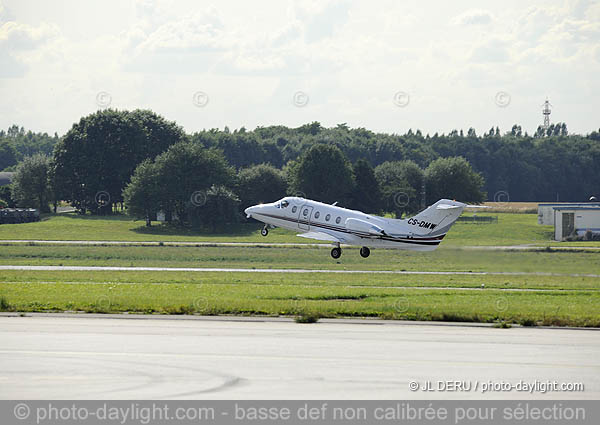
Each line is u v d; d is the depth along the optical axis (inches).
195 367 2156.7
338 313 3395.7
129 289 4503.0
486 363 2269.9
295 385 1964.8
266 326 3009.4
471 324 3159.5
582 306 3826.3
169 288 4628.4
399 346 2544.3
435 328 3019.2
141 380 2000.5
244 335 2743.6
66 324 3002.0
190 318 3238.2
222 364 2201.0
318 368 2162.9
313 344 2559.1
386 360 2292.1
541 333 2903.5
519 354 2422.5
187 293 4288.9
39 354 2322.8
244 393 1888.5
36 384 1951.3
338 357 2326.5
